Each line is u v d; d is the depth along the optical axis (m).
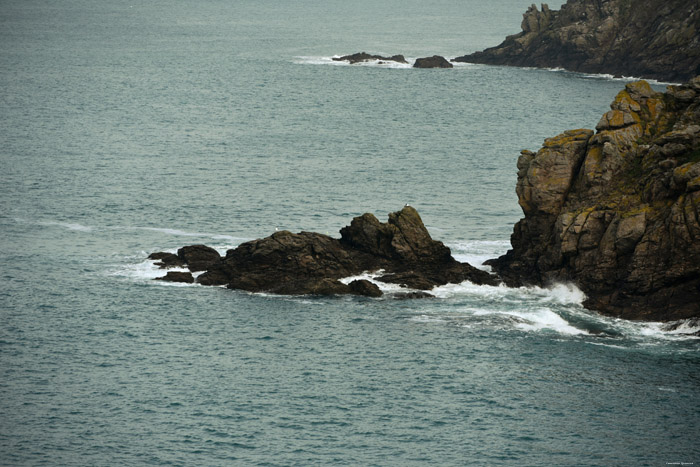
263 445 100.06
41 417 104.75
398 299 138.25
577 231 137.25
